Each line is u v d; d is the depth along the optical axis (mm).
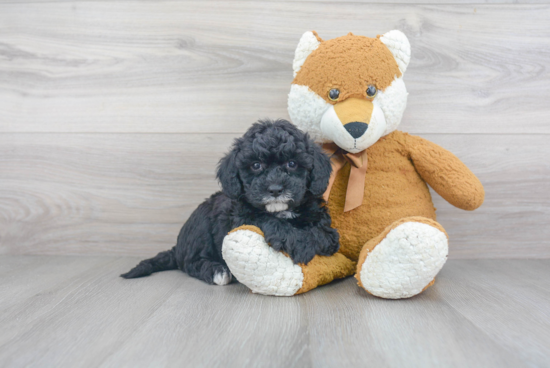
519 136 1807
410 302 1267
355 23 1814
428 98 1816
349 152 1475
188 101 1881
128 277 1575
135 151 1906
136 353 961
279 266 1297
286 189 1257
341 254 1521
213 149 1887
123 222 1931
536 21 1781
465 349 959
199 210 1623
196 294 1371
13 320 1167
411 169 1557
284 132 1316
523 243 1840
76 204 1941
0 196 1961
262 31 1842
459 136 1819
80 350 982
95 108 1907
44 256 1938
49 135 1929
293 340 1012
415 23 1798
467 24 1793
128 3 1866
